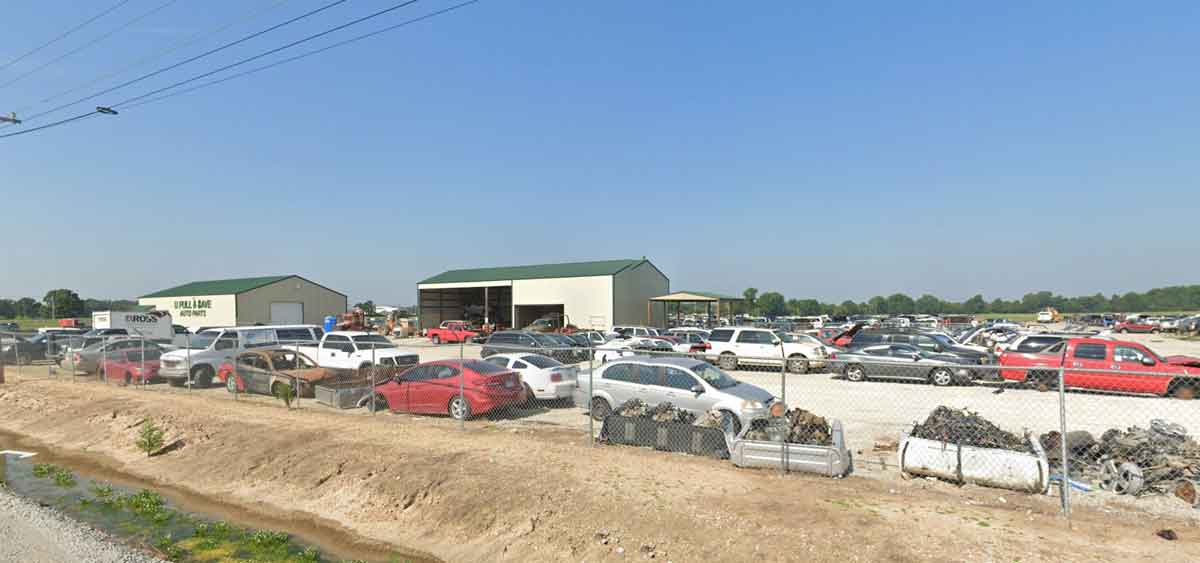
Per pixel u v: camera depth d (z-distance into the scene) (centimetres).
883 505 761
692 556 680
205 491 1071
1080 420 1356
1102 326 6538
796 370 2239
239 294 5731
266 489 1045
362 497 955
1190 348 3588
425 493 915
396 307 10381
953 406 1539
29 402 1814
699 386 1213
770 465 922
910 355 1927
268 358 1780
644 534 729
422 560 785
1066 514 738
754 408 1150
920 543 652
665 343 2717
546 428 1269
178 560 760
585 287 5350
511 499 851
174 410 1505
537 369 1522
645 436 1065
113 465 1258
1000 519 719
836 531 686
